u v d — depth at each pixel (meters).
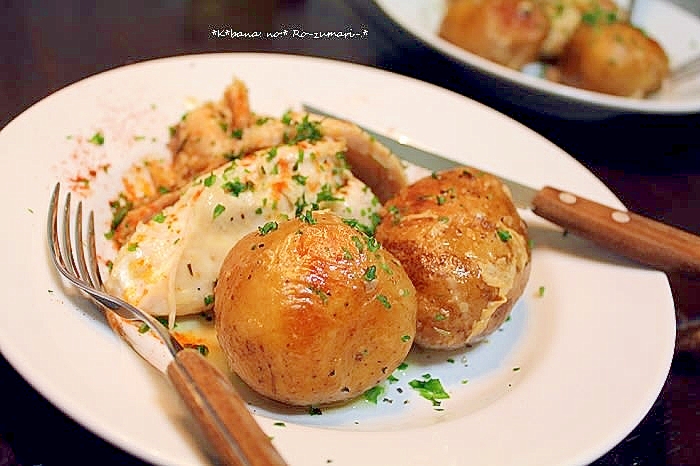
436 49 0.65
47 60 0.61
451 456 0.40
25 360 0.39
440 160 0.55
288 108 0.56
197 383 0.37
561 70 0.71
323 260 0.41
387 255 0.43
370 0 0.69
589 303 0.48
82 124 0.50
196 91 0.55
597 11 0.72
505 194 0.49
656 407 0.47
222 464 0.37
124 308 0.43
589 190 0.55
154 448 0.37
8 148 0.47
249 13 0.69
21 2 0.66
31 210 0.45
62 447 0.41
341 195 0.49
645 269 0.50
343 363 0.41
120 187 0.50
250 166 0.47
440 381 0.46
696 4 0.92
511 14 0.69
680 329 0.51
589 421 0.42
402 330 0.42
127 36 0.65
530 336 0.48
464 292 0.45
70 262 0.43
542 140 0.57
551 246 0.51
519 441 0.41
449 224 0.46
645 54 0.69
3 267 0.42
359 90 0.58
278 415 0.42
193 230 0.46
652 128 0.70
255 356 0.41
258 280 0.41
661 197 0.62
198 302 0.46
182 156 0.51
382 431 0.41
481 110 0.58
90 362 0.40
